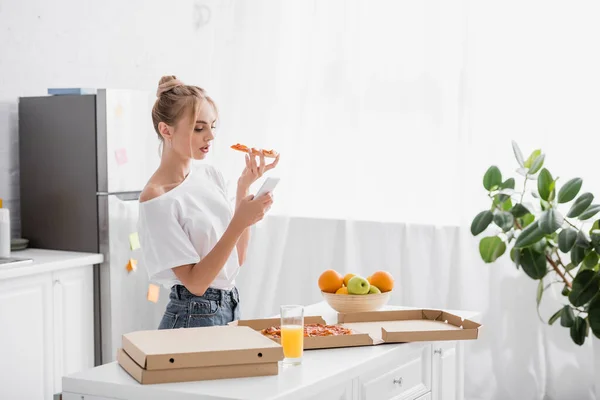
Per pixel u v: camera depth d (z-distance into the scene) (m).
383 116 4.36
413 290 4.32
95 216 3.91
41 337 3.61
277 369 1.99
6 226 3.64
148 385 1.89
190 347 1.96
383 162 4.36
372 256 4.41
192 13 4.77
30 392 3.56
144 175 4.08
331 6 4.45
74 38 4.31
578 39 3.93
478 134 4.12
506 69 4.07
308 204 4.55
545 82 4.00
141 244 2.54
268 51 4.61
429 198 4.28
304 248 4.56
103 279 3.92
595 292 3.44
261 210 2.42
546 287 3.88
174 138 2.61
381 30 4.34
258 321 2.40
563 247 3.39
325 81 4.48
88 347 3.88
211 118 2.64
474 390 4.17
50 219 4.02
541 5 3.99
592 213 3.44
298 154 4.53
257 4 4.64
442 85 4.22
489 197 3.92
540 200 3.68
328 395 2.06
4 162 4.02
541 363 4.06
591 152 3.92
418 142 4.29
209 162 4.75
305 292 4.58
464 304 4.18
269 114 4.62
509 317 4.11
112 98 3.88
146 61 4.73
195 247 2.55
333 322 2.62
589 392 3.97
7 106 4.02
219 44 4.73
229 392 1.84
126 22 4.59
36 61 4.12
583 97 3.93
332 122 4.46
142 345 1.97
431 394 2.58
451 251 4.22
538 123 4.02
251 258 4.62
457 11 4.18
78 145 3.92
